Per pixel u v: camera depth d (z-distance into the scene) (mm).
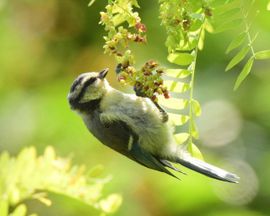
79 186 8266
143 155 9047
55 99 13398
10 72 14023
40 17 14164
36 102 13531
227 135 14109
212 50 13461
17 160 8227
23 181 8172
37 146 13211
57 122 13109
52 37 14203
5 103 13695
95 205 8273
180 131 11078
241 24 6645
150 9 13258
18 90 13891
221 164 14000
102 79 9344
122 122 9055
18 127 13406
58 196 12391
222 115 14016
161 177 12641
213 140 14141
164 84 7113
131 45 13258
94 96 9258
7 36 14023
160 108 8875
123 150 9258
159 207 12586
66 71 14016
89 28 14203
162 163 8883
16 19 14164
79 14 14188
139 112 8984
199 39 6805
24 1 14102
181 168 12617
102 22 6766
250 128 14148
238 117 14062
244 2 6656
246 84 13977
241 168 14016
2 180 8164
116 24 6691
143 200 12555
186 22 6477
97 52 13930
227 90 13906
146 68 7062
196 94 13914
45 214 12555
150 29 13258
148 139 8875
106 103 9227
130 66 7000
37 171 8203
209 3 6434
